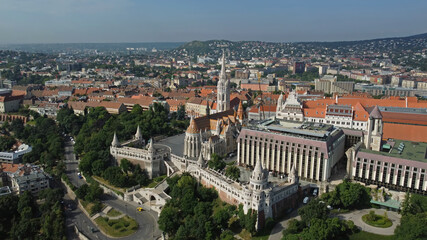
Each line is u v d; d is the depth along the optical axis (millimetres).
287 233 199500
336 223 198500
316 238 186250
